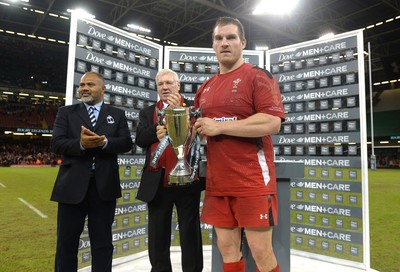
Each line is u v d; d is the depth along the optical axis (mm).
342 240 3457
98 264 2299
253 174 1555
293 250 3693
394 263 3445
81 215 2301
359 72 3344
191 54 3863
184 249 2447
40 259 3451
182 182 1708
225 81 1687
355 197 3389
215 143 1651
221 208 1634
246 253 2057
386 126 33719
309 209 3719
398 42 25406
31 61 35469
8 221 5586
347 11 20047
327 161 3586
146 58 3664
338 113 3498
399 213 6520
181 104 1976
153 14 21125
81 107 2465
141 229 3658
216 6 18031
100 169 2322
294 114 3818
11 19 24688
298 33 22766
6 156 31812
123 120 2557
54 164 32312
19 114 35875
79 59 3002
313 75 3672
